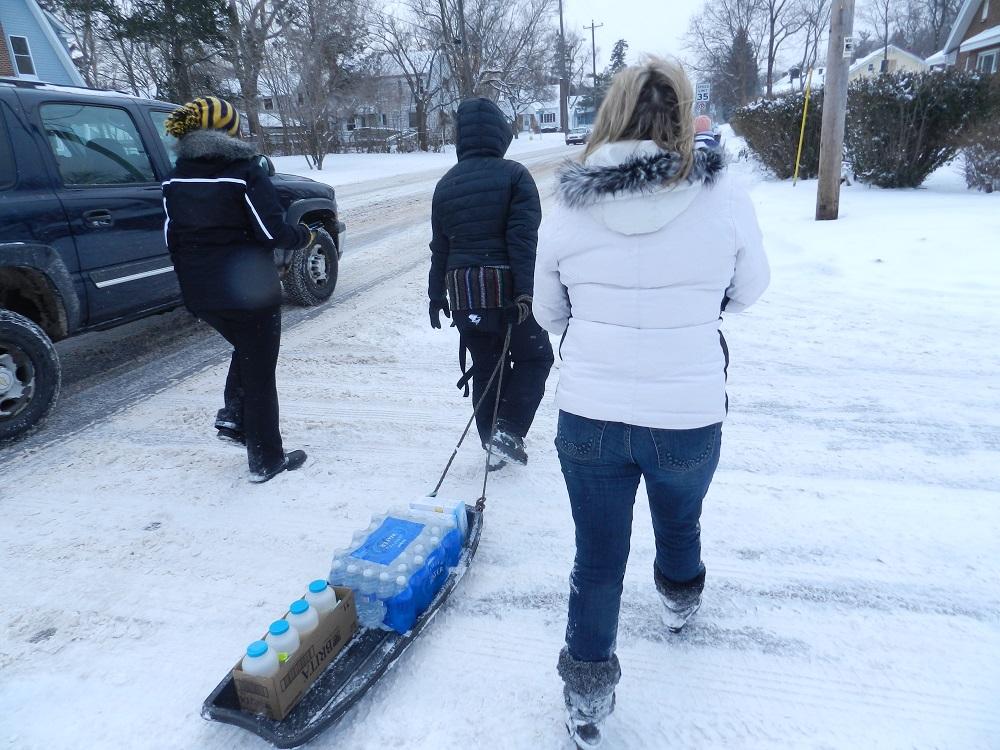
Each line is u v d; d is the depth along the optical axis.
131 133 4.66
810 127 12.84
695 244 1.50
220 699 1.91
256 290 2.97
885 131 10.84
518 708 2.01
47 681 2.16
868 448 3.44
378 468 3.46
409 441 3.74
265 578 2.65
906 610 2.34
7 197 3.73
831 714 1.95
